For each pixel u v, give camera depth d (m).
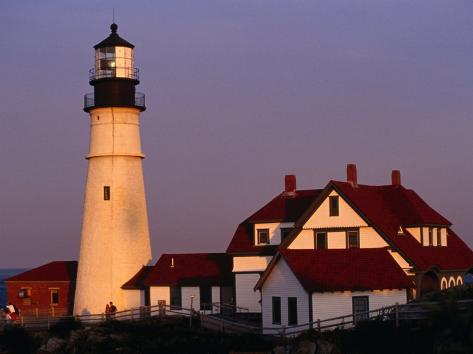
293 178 79.62
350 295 62.03
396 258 68.38
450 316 38.16
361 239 70.19
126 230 81.25
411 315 54.12
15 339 68.50
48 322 72.62
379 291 62.47
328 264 63.47
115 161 81.31
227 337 62.47
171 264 80.19
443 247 76.50
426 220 73.56
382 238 69.19
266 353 56.31
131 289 80.12
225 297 77.19
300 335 56.91
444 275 72.88
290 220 75.62
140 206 82.50
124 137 81.56
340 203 71.25
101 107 81.12
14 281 88.94
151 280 78.75
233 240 78.12
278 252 63.50
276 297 63.81
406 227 73.88
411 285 63.50
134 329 67.44
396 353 50.84
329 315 61.53
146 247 82.81
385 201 76.25
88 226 81.62
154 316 72.69
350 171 75.31
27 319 76.00
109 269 80.44
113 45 81.44
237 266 76.44
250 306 75.50
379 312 61.06
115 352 62.00
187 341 61.88
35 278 88.44
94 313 80.06
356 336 54.09
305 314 61.56
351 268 63.56
